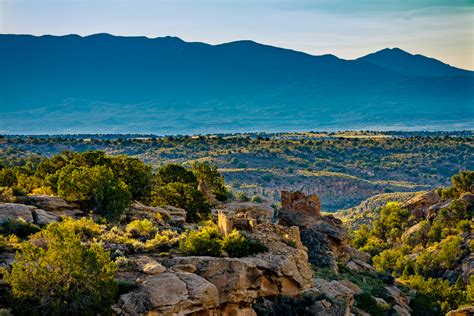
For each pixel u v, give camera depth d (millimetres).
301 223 73000
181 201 69688
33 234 43469
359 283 63750
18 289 32281
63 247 33469
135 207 62688
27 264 33875
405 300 66312
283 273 41375
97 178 58469
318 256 66562
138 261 37688
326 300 43438
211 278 38188
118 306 33406
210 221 63156
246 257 41219
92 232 43750
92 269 33250
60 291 32656
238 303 38688
